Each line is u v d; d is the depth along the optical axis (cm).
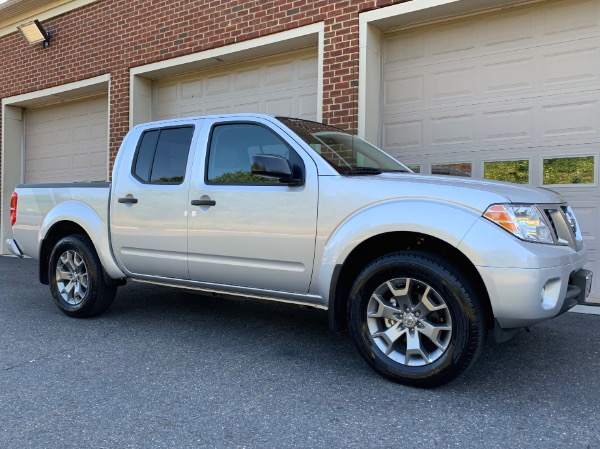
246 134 401
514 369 355
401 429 266
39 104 1093
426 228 305
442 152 632
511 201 303
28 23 1004
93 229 472
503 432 262
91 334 445
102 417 281
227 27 759
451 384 328
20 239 543
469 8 590
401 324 321
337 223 342
